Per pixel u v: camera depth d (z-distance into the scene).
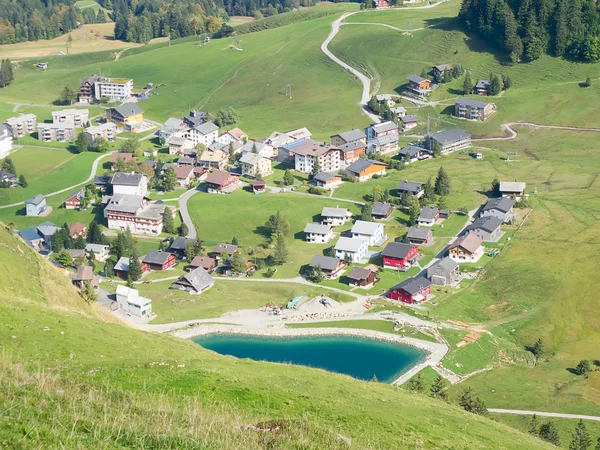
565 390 106.69
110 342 70.62
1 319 68.19
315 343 121.62
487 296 136.25
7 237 94.31
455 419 65.88
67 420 42.19
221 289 141.88
